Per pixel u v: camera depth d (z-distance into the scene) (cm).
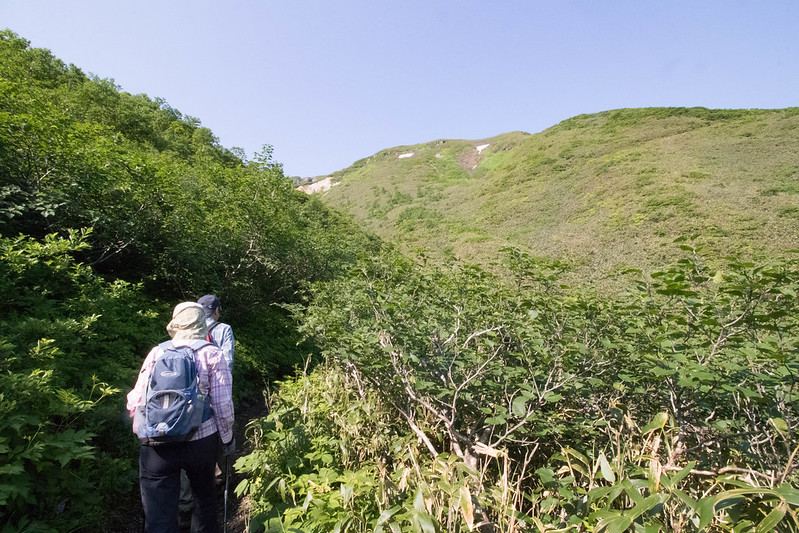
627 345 312
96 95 2144
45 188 528
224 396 227
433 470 223
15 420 221
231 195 910
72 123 659
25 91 600
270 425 350
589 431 274
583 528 176
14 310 368
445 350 331
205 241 783
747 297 240
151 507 203
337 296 651
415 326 331
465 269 388
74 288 459
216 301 331
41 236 553
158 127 2638
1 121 506
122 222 616
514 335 319
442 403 289
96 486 274
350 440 301
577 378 281
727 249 1970
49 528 221
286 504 259
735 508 143
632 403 327
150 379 209
